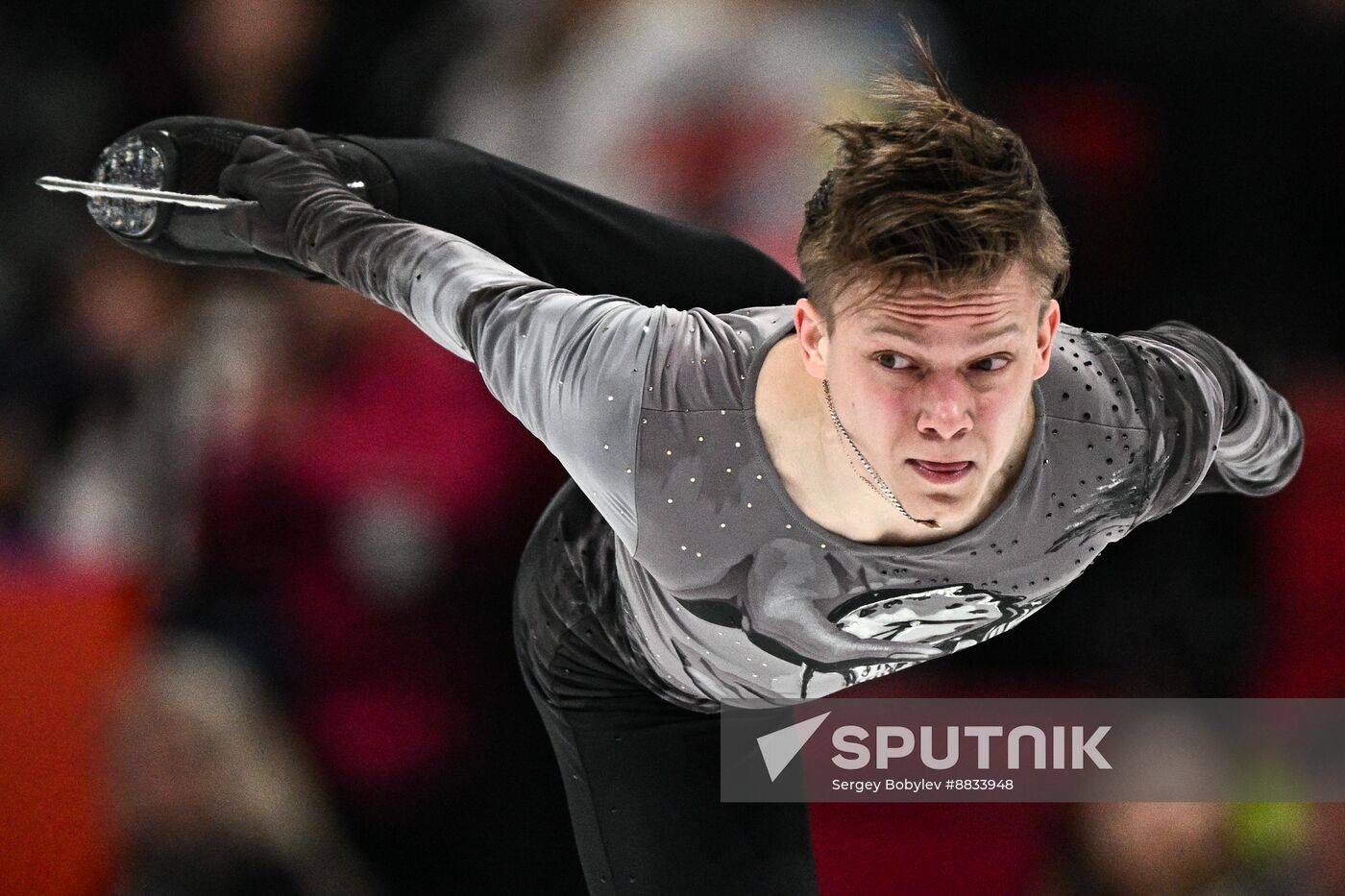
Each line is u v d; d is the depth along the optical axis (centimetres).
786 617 743
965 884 1302
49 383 1550
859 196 625
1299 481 1545
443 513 1404
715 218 1440
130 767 1234
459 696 1408
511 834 1416
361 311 1465
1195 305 1723
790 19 1491
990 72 1808
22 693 1278
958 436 632
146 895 1215
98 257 1602
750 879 884
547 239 948
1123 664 1449
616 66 1484
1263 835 1291
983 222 611
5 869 1254
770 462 703
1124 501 724
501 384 755
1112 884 1287
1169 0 1778
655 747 888
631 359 723
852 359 638
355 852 1332
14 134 1723
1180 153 1773
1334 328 1736
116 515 1462
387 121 1672
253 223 861
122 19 1766
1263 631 1487
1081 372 717
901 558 708
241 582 1383
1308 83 1758
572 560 878
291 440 1415
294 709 1362
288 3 1706
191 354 1488
